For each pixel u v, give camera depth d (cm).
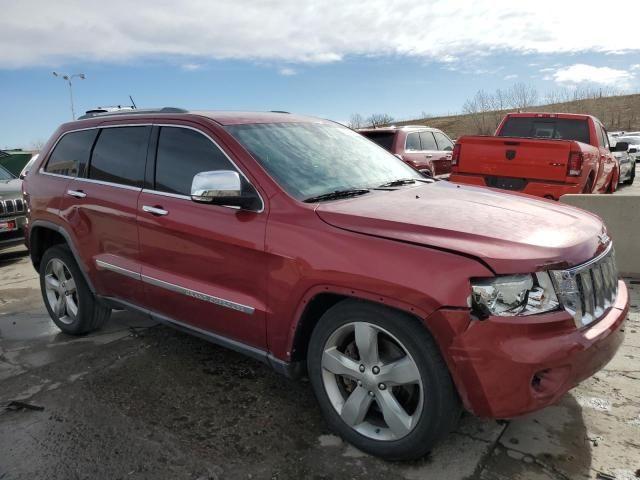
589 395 324
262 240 289
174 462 269
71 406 328
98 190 397
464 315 229
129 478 258
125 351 413
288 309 282
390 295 243
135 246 368
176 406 326
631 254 559
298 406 323
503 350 227
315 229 273
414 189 338
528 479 249
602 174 881
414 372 246
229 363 386
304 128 378
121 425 305
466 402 238
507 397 230
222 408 322
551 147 721
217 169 325
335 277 259
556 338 233
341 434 281
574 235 266
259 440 288
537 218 284
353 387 283
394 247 248
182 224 330
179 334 446
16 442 290
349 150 378
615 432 285
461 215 275
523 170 747
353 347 279
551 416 303
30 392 349
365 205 288
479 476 252
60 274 455
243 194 305
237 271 305
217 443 285
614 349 261
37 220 456
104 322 455
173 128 359
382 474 256
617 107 6328
